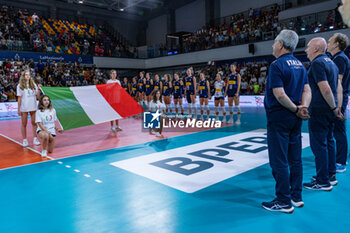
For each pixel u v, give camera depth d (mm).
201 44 24656
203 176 4117
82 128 9352
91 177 4250
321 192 3406
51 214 3021
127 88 15078
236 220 2766
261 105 16391
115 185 3875
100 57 25750
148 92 13633
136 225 2732
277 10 21234
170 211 3018
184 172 4332
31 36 22234
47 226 2756
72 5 28266
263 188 3613
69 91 6754
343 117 3377
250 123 9227
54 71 20703
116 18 32250
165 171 4410
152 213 2984
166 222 2771
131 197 3436
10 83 17750
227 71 21297
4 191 3732
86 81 21969
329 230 2521
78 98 6828
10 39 21406
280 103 2721
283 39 2785
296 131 2916
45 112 5680
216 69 22094
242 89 18344
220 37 23047
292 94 2773
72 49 24609
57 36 25062
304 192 3422
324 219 2730
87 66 24766
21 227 2744
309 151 5328
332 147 3604
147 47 30438
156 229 2641
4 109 16531
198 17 28547
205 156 5219
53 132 5844
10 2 25531
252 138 6715
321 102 3326
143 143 6617
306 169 4301
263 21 21391
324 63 3229
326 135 3434
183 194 3477
